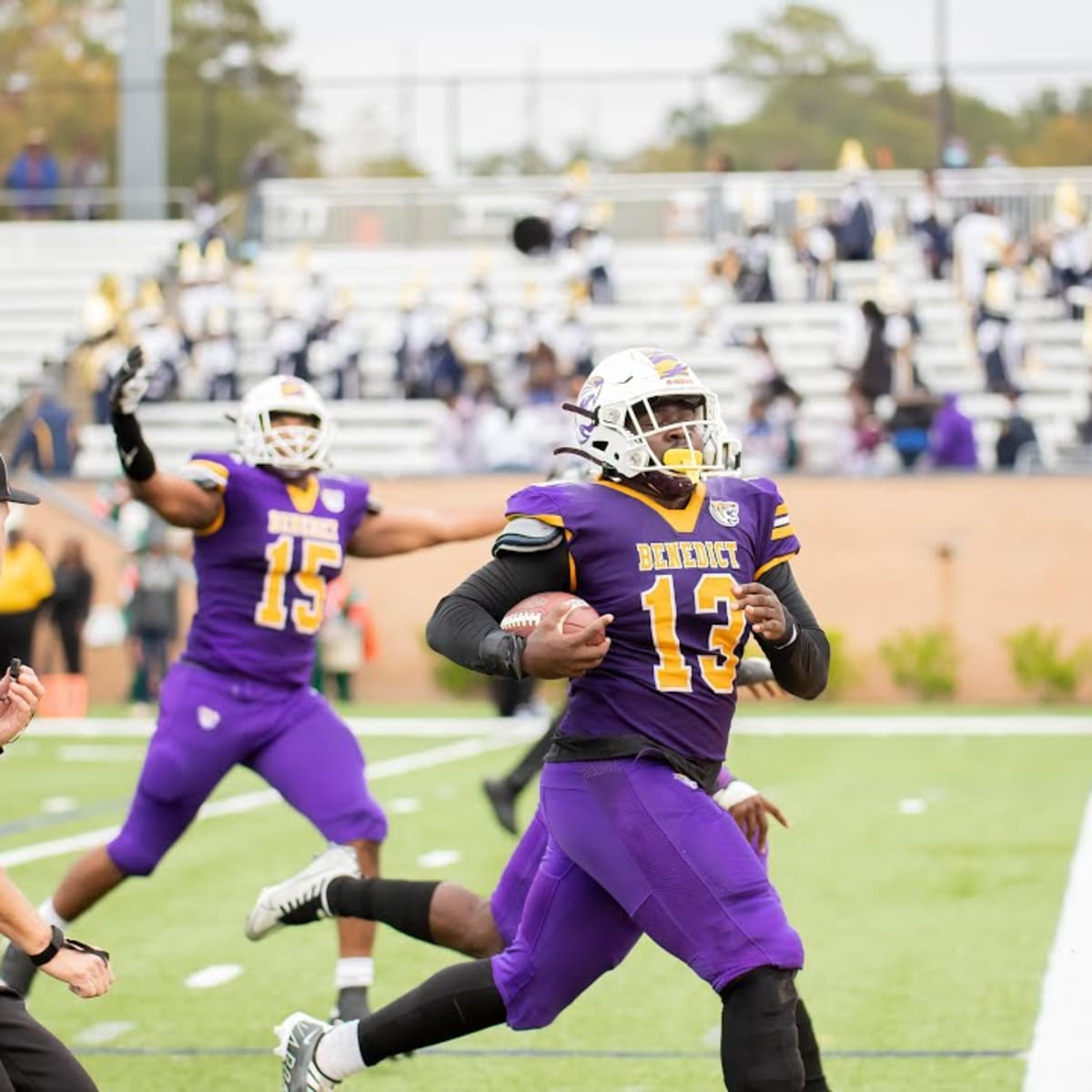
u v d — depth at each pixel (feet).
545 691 228.22
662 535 53.62
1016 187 290.97
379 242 310.04
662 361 54.49
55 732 200.13
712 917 50.31
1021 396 255.50
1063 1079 64.69
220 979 83.30
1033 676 227.20
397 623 238.48
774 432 241.76
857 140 332.39
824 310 276.21
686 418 54.54
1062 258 279.08
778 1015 49.55
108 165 437.58
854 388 243.40
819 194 299.17
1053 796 138.31
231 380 266.16
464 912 58.85
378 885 60.08
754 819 60.54
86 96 440.04
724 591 53.62
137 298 285.43
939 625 232.12
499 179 326.03
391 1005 55.26
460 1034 54.85
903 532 232.73
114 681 240.12
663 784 51.98
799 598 56.13
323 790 74.69
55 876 108.37
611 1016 75.97
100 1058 70.13
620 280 292.40
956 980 79.97
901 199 299.17
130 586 222.89
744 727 197.06
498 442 239.91
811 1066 55.21
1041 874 104.94
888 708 223.10
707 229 302.25
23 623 205.36
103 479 245.04
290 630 76.28
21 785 153.89
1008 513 231.30
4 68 508.12
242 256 306.96
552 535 53.11
